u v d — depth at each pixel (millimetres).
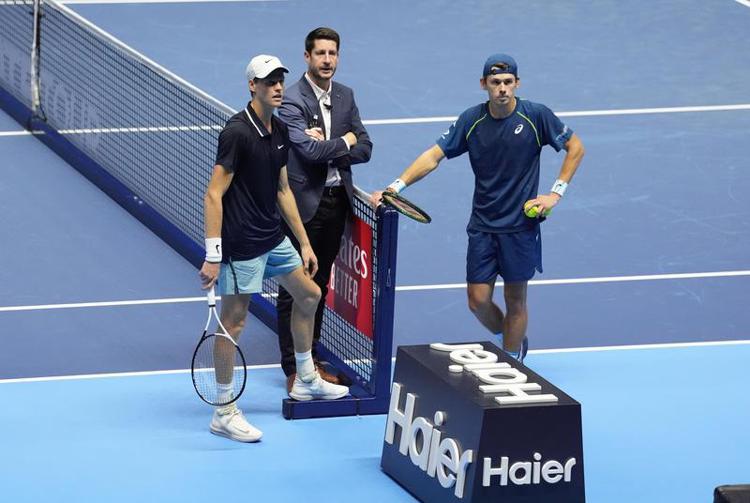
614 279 46906
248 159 33438
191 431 35469
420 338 42344
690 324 43438
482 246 37500
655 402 37656
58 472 32938
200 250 47344
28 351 40594
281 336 37875
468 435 29547
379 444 34938
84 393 37812
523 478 29438
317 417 36469
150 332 42281
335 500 31641
